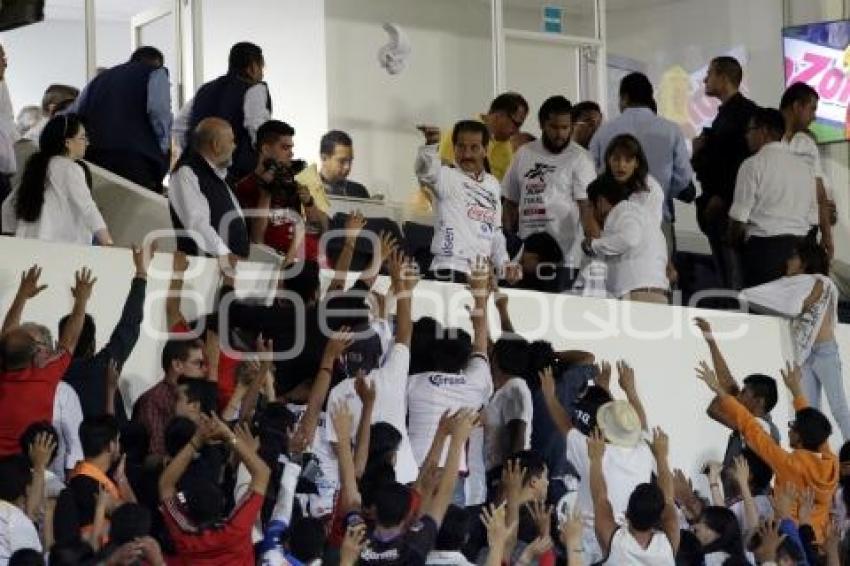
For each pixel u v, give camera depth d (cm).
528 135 2794
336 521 1998
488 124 2784
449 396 2186
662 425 2559
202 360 2062
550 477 2236
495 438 2250
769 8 3594
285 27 3200
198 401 2005
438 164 2402
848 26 3403
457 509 2012
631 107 2745
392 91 3253
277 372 2148
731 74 2808
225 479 1972
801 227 2723
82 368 2031
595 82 3406
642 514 2130
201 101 2558
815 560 2391
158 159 2556
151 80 2541
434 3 3297
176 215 2242
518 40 3325
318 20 3177
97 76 2559
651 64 3650
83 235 2238
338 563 1969
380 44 3238
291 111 3200
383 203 2875
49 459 1875
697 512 2388
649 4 3666
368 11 3228
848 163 3444
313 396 2088
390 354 2166
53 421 1973
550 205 2606
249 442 1916
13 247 2116
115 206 2525
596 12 3416
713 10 3650
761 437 2469
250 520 1867
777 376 2705
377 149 3234
